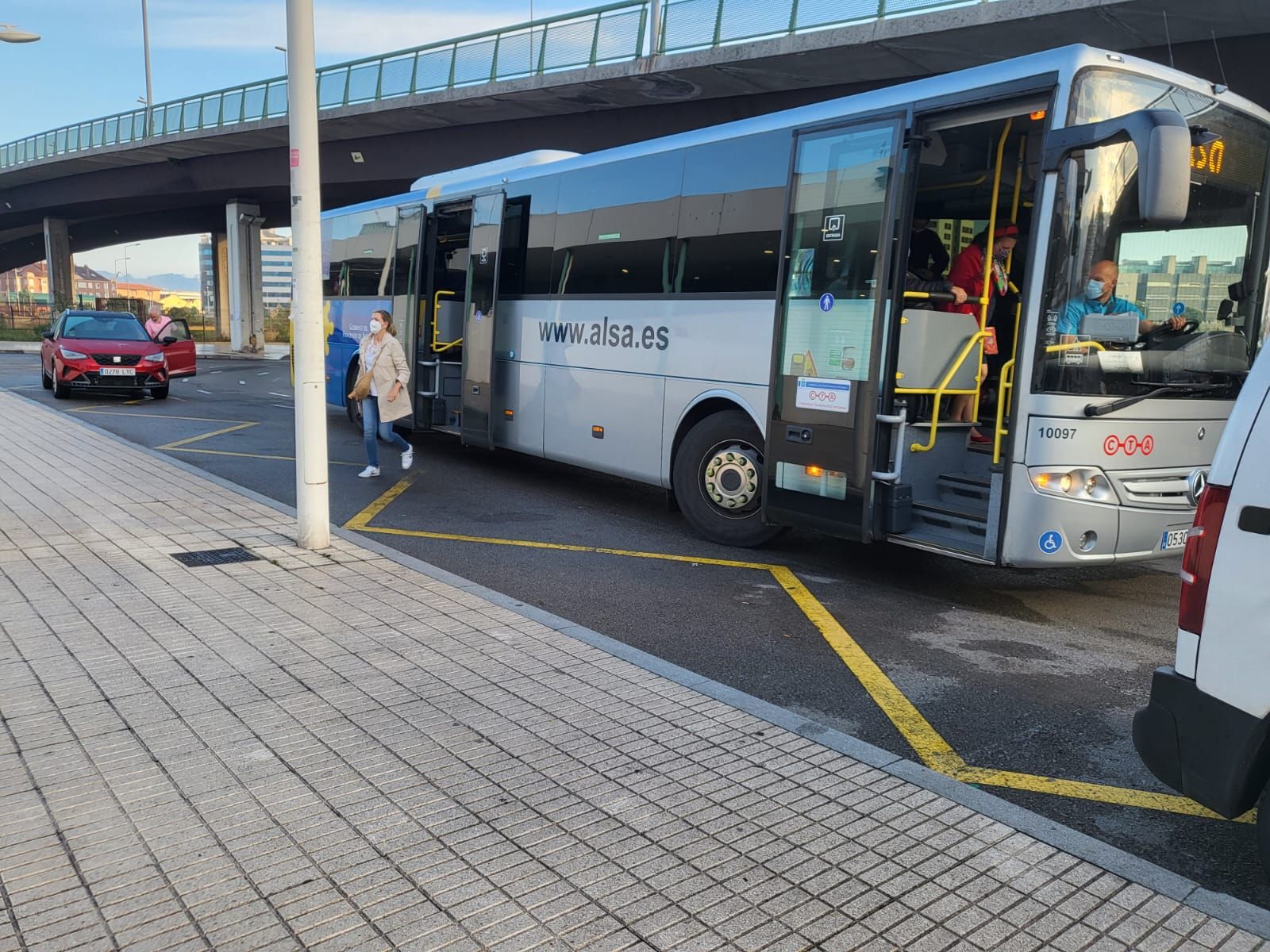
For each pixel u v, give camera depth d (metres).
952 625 6.09
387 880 2.96
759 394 7.59
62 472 10.11
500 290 10.77
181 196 45.56
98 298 61.16
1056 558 5.81
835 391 6.82
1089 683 5.12
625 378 8.95
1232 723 2.92
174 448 12.59
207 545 7.16
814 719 4.55
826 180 6.93
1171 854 3.43
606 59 22.91
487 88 26.00
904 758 4.13
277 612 5.62
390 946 2.64
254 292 47.44
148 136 39.84
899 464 6.54
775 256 7.42
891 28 17.59
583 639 5.31
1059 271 5.72
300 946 2.64
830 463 6.87
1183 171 4.98
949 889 3.00
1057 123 5.63
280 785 3.55
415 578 6.44
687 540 8.33
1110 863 3.18
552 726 4.15
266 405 18.98
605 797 3.53
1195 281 6.21
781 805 3.51
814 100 21.86
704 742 4.04
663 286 8.48
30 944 2.61
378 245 13.48
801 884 3.01
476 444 11.15
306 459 7.08
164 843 3.13
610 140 26.64
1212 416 6.31
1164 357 6.11
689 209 8.23
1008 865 3.15
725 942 2.71
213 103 37.38
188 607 5.64
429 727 4.10
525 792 3.55
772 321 7.45
